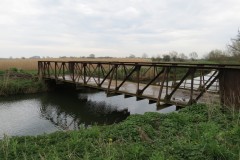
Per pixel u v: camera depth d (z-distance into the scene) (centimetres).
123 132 721
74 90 2862
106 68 4031
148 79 2675
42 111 1834
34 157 586
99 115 1702
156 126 782
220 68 932
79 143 652
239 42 3306
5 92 2442
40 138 737
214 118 807
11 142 686
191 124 762
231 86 901
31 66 4719
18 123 1523
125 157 550
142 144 636
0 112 1789
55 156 569
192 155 518
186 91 1452
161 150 576
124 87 1728
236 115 796
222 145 541
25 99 2277
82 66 2170
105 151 584
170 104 1139
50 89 2773
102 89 1669
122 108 1880
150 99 1254
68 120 1591
